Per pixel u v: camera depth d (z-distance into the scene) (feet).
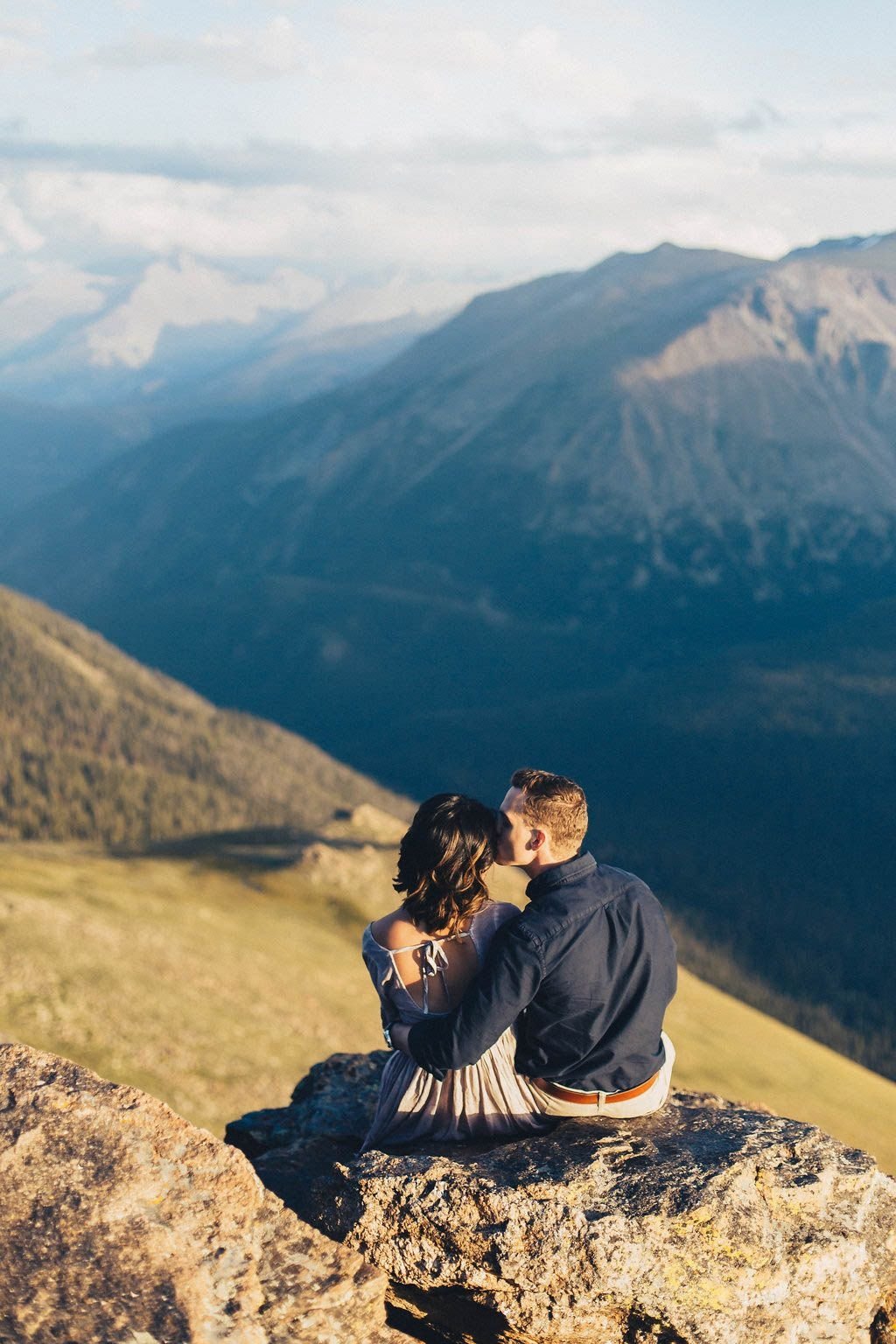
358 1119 23.95
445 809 18.61
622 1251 16.33
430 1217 17.04
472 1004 18.10
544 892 18.89
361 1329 15.64
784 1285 16.76
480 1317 17.02
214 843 385.29
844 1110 259.80
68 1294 14.30
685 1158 18.53
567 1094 19.65
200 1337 14.24
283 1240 16.40
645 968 18.89
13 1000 165.07
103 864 326.24
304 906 317.83
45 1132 16.33
